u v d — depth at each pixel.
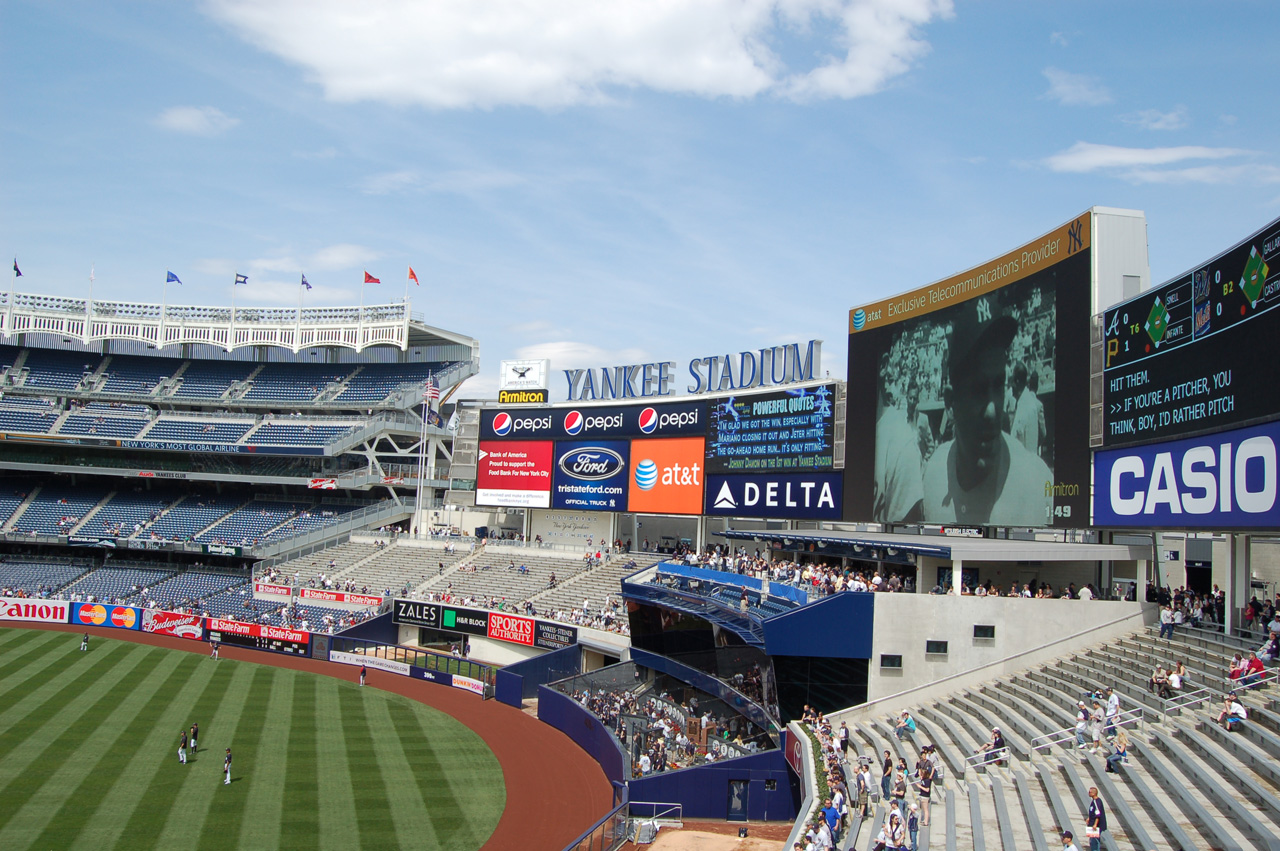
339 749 45.47
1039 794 27.78
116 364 104.75
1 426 97.56
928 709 38.16
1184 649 34.81
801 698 40.22
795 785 38.44
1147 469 36.03
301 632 69.94
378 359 103.75
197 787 38.50
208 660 66.81
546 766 44.62
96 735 45.38
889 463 51.25
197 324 101.44
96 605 79.25
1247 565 33.88
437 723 51.97
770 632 39.44
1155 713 29.56
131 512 96.38
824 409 56.25
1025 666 39.16
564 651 61.75
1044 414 41.91
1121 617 39.88
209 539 90.56
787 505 58.22
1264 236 30.11
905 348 50.91
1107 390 38.59
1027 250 43.62
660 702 51.56
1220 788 23.64
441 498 97.81
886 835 25.66
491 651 68.88
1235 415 31.38
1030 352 43.00
